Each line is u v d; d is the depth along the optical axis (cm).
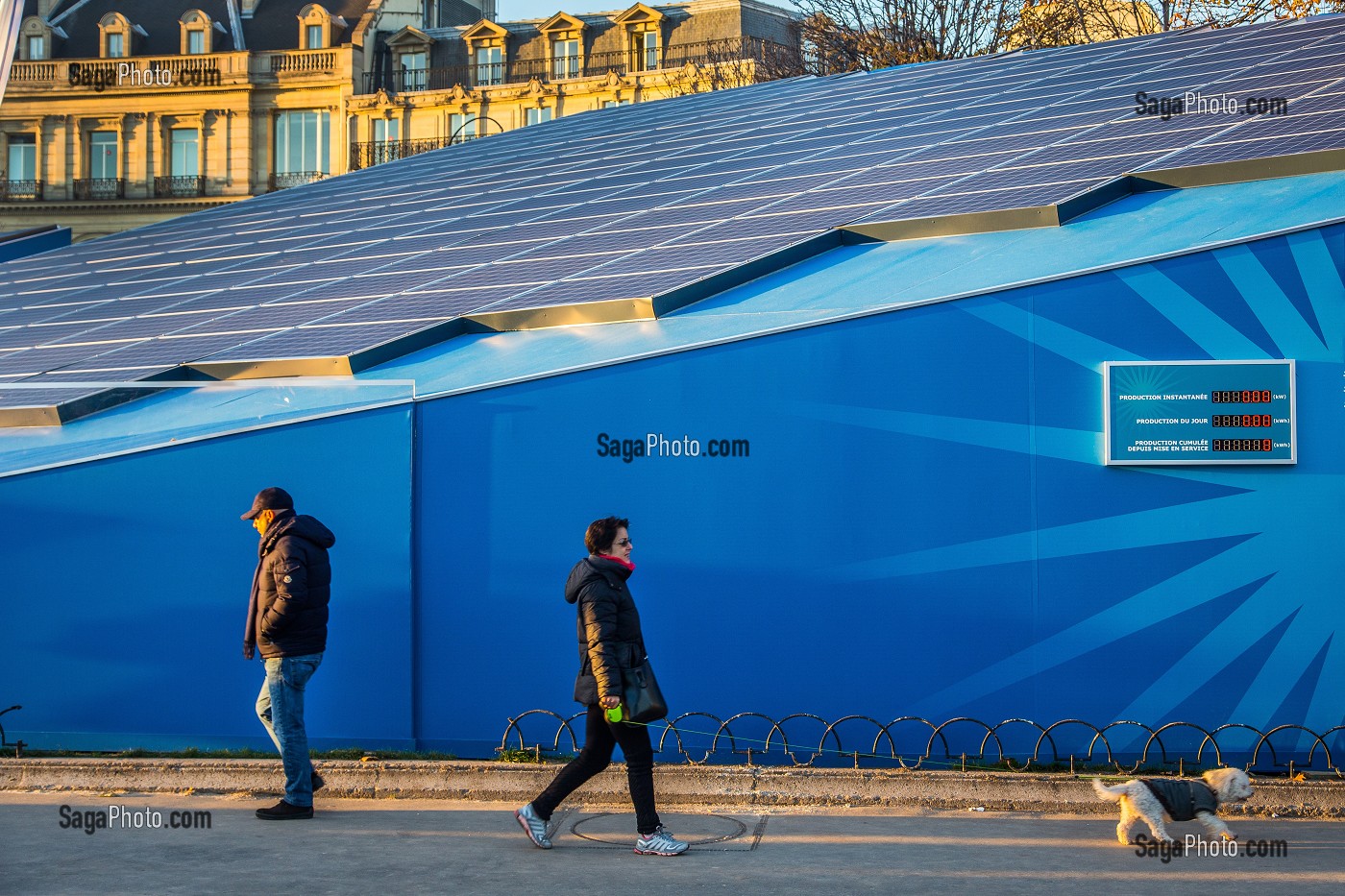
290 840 793
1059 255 1010
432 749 989
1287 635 930
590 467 988
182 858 749
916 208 1207
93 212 6500
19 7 1312
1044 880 707
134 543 1016
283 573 828
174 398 1098
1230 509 938
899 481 961
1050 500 948
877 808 873
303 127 6494
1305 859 751
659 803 890
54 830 816
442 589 995
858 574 960
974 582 952
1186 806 762
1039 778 876
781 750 959
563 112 6216
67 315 1520
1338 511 932
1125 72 1834
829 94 2288
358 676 995
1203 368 941
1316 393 938
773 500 970
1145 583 940
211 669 1005
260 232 1958
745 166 1705
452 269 1392
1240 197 1064
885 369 966
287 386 1066
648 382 986
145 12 6738
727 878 712
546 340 1084
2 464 1030
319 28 6550
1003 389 955
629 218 1497
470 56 6488
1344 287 939
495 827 834
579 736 971
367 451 1002
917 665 952
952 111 1806
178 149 6506
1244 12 3806
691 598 974
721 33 6125
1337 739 920
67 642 1016
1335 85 1398
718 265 1148
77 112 6494
